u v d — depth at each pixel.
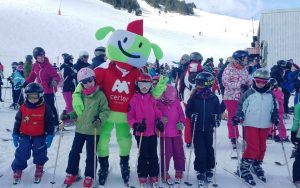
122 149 5.43
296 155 5.52
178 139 5.53
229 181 5.66
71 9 61.94
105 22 57.09
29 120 5.23
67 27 46.28
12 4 49.28
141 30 5.60
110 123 5.35
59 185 5.26
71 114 5.51
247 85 7.14
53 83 7.96
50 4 58.25
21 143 5.27
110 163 6.43
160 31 66.50
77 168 5.23
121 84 5.32
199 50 56.34
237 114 5.70
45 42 40.16
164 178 5.48
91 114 5.16
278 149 7.73
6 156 6.66
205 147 5.52
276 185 5.56
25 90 5.22
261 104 5.62
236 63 7.28
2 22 41.59
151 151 5.28
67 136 8.55
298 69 11.94
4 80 22.80
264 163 6.70
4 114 11.96
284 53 21.66
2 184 5.23
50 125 5.33
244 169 5.68
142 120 5.09
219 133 9.37
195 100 5.59
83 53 9.41
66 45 40.78
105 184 5.38
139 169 5.24
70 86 9.26
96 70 5.41
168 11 112.00
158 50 5.80
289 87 11.89
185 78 7.72
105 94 5.34
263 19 22.25
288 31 21.59
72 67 9.39
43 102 5.32
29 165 6.10
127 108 5.36
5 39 37.88
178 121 5.54
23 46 37.41
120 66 5.33
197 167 5.45
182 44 58.75
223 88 7.45
